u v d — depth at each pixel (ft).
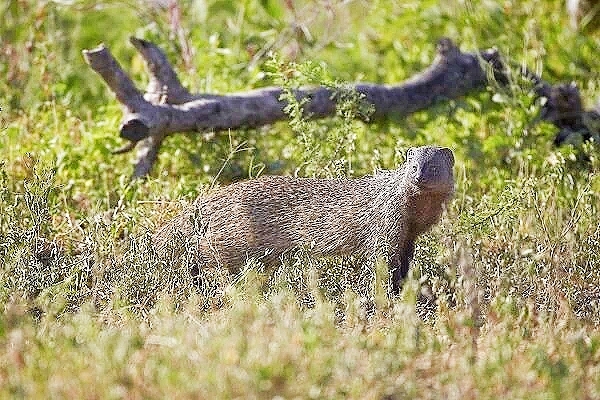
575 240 33.30
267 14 59.06
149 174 42.96
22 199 35.55
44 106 48.78
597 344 26.30
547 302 29.96
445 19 57.82
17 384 22.40
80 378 22.80
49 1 55.67
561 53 56.13
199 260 35.27
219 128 43.91
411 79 48.88
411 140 45.96
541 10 57.67
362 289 32.40
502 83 50.01
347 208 34.24
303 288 31.12
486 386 23.35
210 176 42.96
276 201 35.37
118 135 44.01
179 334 25.21
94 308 29.81
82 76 55.83
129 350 23.97
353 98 42.75
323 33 59.31
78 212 40.24
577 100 48.21
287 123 45.65
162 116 42.29
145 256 31.86
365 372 23.52
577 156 45.73
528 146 45.44
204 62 52.16
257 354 22.90
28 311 29.30
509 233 35.19
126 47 61.26
